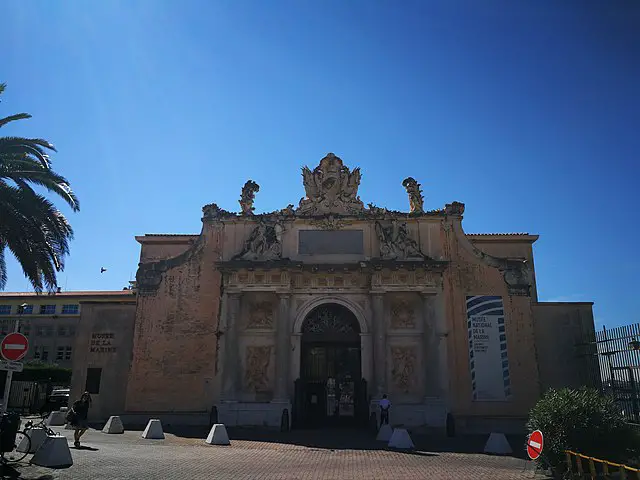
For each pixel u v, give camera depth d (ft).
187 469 56.03
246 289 112.68
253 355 112.27
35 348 242.17
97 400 112.88
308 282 114.62
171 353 111.86
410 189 122.31
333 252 116.88
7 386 53.26
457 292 113.70
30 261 75.87
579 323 115.14
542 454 53.57
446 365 108.47
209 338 112.27
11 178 78.54
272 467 59.77
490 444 76.13
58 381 192.95
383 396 102.47
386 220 117.91
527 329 111.75
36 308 248.11
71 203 83.30
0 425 51.57
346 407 110.73
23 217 75.31
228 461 63.05
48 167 82.12
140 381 110.63
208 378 110.01
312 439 89.45
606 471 43.60
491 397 108.06
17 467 51.55
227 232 119.03
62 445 55.01
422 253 115.55
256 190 122.83
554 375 112.16
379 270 112.68
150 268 117.08
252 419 105.50
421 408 105.81
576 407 53.62
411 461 67.00
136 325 113.70
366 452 75.15
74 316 242.99
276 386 107.45
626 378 85.05
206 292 115.03
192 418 107.34
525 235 139.54
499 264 115.65
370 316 112.16
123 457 62.80
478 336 111.24
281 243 116.88
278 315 111.96
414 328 113.19
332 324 115.44
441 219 118.32
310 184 122.42
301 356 111.96
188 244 141.18
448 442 89.66
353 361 113.19
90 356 115.65
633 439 52.70
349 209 119.55
